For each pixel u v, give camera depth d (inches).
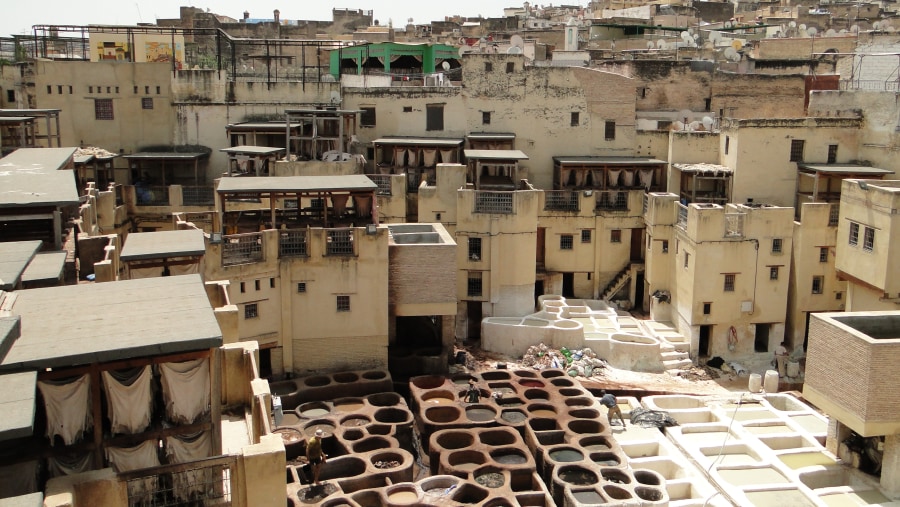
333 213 1632.6
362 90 2223.2
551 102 2222.0
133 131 2171.5
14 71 2325.3
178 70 2171.5
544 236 2100.1
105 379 690.8
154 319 698.2
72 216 1424.7
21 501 522.6
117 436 705.6
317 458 1162.6
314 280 1502.2
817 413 1567.4
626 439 1422.2
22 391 574.2
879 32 2758.4
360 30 3720.5
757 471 1344.7
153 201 2048.5
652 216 1983.3
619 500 1190.9
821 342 1359.5
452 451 1288.1
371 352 1547.7
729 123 2053.4
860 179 1811.0
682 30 3459.6
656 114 2404.0
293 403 1428.4
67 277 1225.4
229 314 935.0
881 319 1378.0
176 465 668.1
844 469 1347.2
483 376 1596.9
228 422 859.4
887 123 1941.4
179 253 1117.7
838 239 1784.0
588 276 2114.9
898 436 1258.0
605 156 2237.9
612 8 4687.5
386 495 1168.2
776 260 1830.7
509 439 1352.1
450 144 2106.3
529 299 1930.4
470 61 2203.5
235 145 2167.8
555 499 1235.2
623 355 1779.0
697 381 1748.3
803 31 3275.1
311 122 2155.5
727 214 1811.0
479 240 1888.5
